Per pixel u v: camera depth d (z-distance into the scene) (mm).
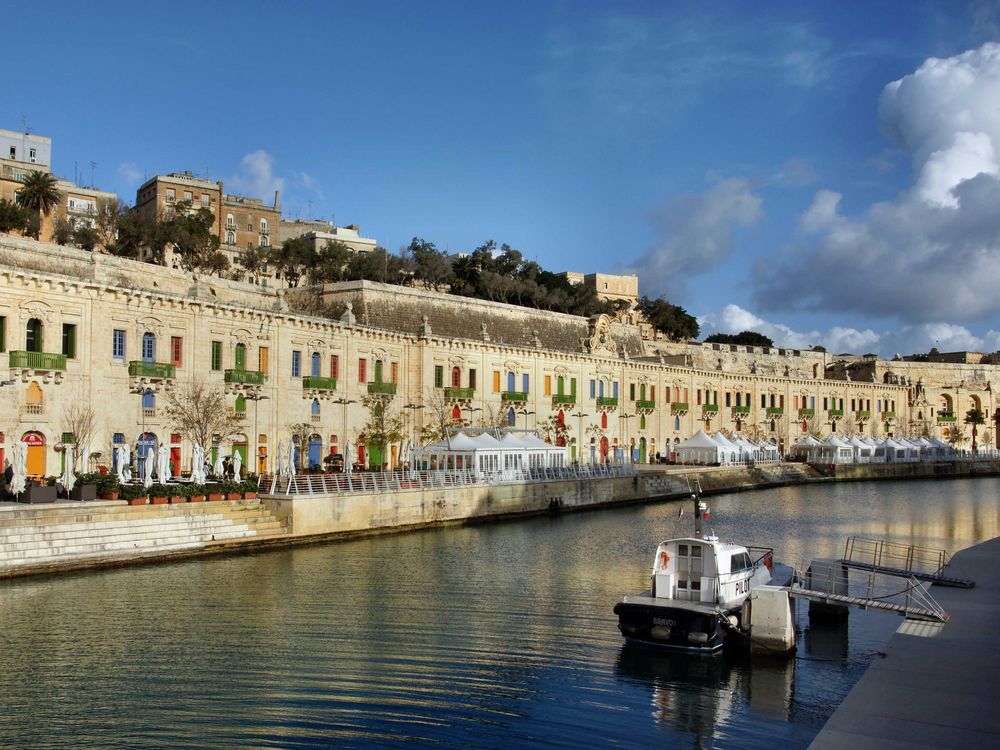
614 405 101688
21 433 48875
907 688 22328
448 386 80688
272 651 28609
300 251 120750
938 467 130500
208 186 140000
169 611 33188
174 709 23594
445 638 30594
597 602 36125
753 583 31938
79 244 100188
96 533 40375
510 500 66938
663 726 23016
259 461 62812
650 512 73125
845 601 29094
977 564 41312
